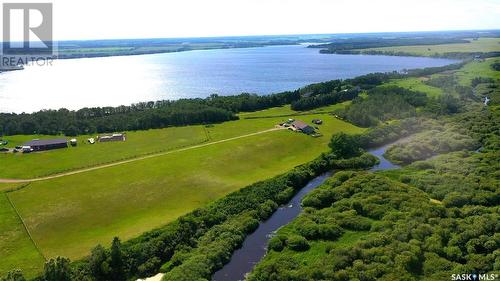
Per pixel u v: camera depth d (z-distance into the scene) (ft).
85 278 255.09
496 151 470.39
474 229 293.84
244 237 319.47
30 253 281.13
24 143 510.58
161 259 284.61
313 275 256.73
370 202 347.36
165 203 359.46
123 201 359.46
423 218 315.58
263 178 421.59
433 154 490.08
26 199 360.07
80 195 367.66
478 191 362.12
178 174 416.46
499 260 259.39
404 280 248.52
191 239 305.12
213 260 281.33
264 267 268.21
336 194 374.02
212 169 433.07
